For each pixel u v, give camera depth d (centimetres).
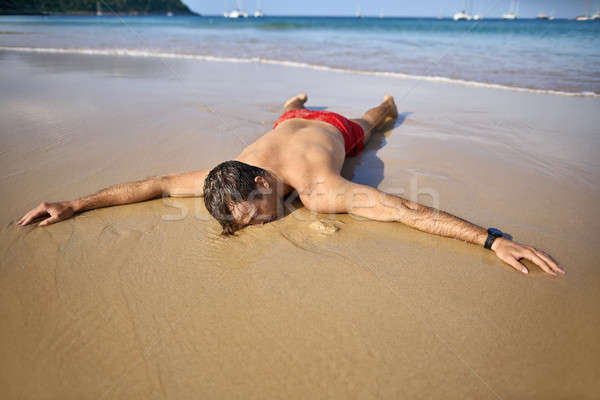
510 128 417
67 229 240
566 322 170
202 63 861
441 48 1057
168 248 224
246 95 568
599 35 1209
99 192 264
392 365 150
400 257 216
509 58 833
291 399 137
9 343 159
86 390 140
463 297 185
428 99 541
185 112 474
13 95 537
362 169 328
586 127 412
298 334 164
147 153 351
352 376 145
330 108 499
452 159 343
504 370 148
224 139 387
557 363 151
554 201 270
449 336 163
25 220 243
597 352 155
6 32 1596
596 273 199
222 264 211
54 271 202
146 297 185
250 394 138
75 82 629
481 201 273
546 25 1833
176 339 162
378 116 409
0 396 138
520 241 227
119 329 166
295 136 292
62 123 425
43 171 313
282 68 798
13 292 186
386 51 1020
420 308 178
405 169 326
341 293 188
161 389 140
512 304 180
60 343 159
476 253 219
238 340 161
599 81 608
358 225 249
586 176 305
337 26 2477
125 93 563
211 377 145
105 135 394
